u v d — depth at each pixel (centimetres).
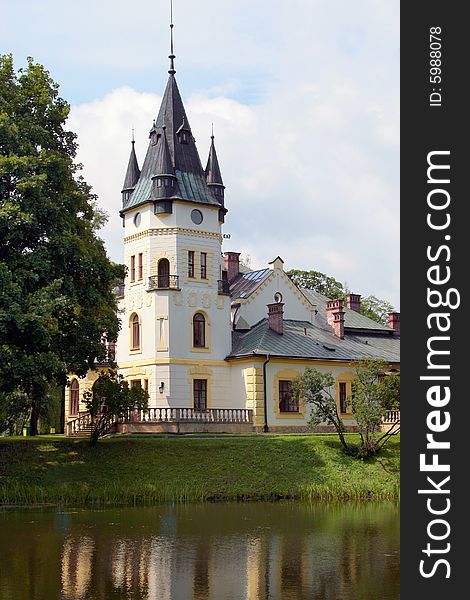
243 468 3875
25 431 6462
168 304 5206
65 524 2797
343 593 1812
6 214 3391
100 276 3962
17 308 3231
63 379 3838
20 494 3416
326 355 5519
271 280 6038
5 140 3606
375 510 3250
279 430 5212
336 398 5519
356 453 4178
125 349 5503
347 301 7144
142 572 2027
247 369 5244
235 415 5103
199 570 2050
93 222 5534
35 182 3484
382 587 1867
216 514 3086
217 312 5425
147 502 3459
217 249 5506
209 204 5444
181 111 5606
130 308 5475
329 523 2847
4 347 3494
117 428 4994
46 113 3953
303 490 3712
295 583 1908
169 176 5312
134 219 5516
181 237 5316
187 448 3994
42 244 3631
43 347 3438
